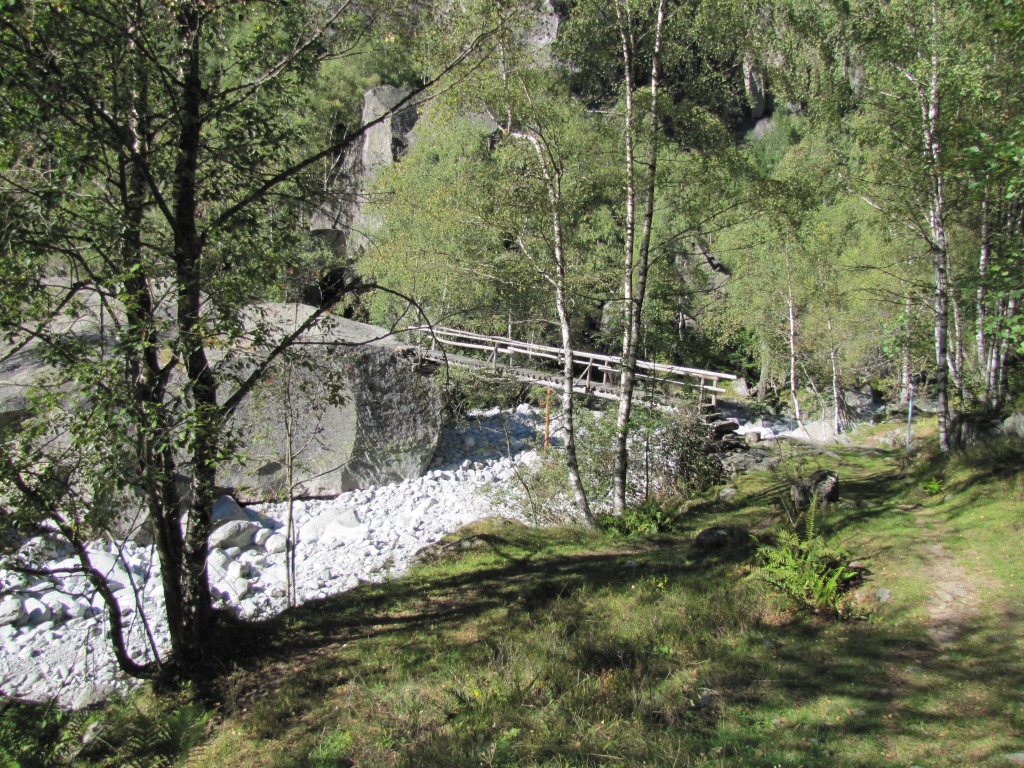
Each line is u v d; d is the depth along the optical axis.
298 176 6.99
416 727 5.41
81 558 6.31
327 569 11.77
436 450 18.08
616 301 12.34
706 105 11.38
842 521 8.55
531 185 11.32
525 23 9.88
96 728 6.23
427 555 10.39
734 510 11.63
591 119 11.61
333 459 15.83
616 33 11.08
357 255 14.98
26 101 5.64
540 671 5.92
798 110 14.70
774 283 26.42
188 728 5.57
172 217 6.29
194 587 7.00
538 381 17.92
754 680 5.41
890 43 12.73
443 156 17.39
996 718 4.40
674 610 6.82
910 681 5.04
